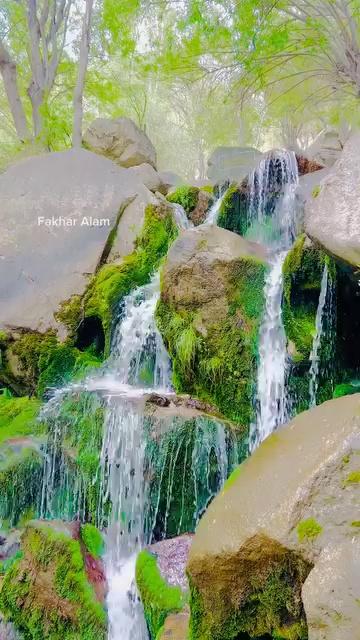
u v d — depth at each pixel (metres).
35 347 5.82
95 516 4.45
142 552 3.79
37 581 3.60
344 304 4.57
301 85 16.08
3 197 6.90
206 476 4.28
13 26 13.90
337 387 4.64
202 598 2.47
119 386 5.45
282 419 4.54
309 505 2.23
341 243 3.61
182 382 4.97
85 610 3.43
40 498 4.70
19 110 12.45
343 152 4.01
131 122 10.36
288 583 2.19
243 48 11.09
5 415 5.25
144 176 8.13
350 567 1.93
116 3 10.69
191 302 4.91
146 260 6.34
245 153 11.94
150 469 4.25
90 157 7.30
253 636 2.35
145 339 5.58
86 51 10.86
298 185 6.50
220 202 6.93
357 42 11.02
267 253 5.16
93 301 6.04
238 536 2.33
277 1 10.10
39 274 6.31
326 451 2.41
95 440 4.60
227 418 4.64
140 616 3.59
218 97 18.97
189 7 10.21
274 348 4.67
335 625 1.83
